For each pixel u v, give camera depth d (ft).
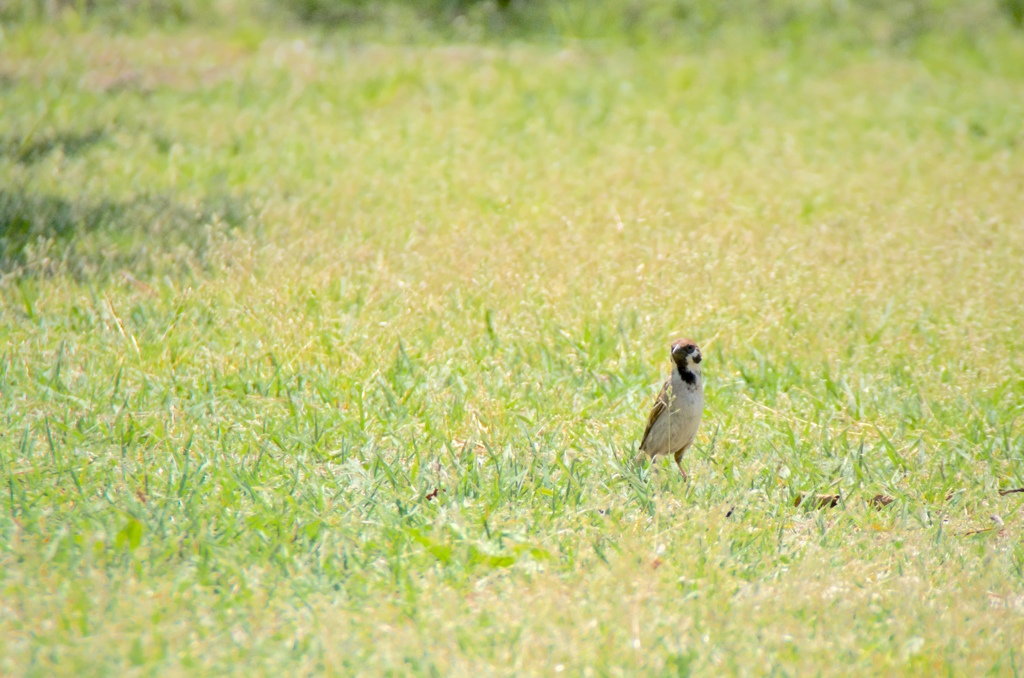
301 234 82.02
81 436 52.29
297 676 34.73
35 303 67.92
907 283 75.92
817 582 42.04
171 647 35.78
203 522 44.29
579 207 92.27
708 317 69.26
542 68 145.07
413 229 84.69
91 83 127.85
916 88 142.82
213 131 111.65
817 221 90.63
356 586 40.40
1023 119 127.65
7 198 87.30
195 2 163.73
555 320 67.82
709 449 53.67
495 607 39.34
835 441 55.93
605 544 44.06
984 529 47.88
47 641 35.60
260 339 64.64
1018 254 82.07
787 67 151.74
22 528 42.78
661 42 161.58
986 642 38.47
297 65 140.67
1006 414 58.80
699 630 38.32
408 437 54.60
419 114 122.72
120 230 82.17
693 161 109.60
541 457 51.75
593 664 35.96
